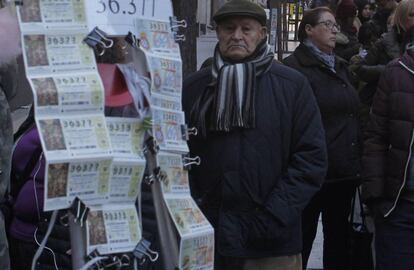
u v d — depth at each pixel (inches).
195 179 154.9
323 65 202.4
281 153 150.8
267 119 149.0
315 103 153.6
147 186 129.0
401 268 175.2
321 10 205.0
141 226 119.3
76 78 104.8
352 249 216.8
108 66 115.1
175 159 122.3
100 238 106.6
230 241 147.5
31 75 102.9
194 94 157.1
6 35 109.0
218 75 149.9
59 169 101.7
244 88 147.7
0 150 108.9
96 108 105.8
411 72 171.5
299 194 148.1
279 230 146.9
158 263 128.5
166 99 119.9
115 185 109.3
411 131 170.4
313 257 257.0
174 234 118.8
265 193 148.7
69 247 133.0
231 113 147.3
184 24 127.3
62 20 106.3
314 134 151.2
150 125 113.9
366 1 454.6
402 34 240.8
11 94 114.0
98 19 110.6
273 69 152.8
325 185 206.1
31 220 141.8
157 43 120.0
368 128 180.2
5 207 145.8
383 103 176.1
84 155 103.0
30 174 141.2
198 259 121.9
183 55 226.7
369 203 181.3
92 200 105.8
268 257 149.4
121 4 114.2
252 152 148.1
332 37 203.2
